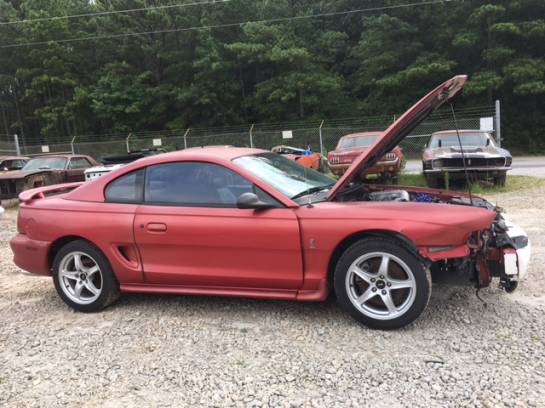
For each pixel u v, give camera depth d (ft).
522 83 94.94
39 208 14.56
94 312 14.14
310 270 12.01
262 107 121.90
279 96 116.37
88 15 132.87
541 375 9.20
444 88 11.89
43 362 11.05
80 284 14.28
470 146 37.76
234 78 125.18
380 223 11.25
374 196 14.28
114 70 128.06
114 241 13.55
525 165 64.95
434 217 11.05
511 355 10.05
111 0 127.95
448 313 12.44
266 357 10.62
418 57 107.24
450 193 15.24
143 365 10.59
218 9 124.26
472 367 9.65
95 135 129.08
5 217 37.93
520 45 100.01
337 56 132.05
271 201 12.34
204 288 13.16
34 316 14.25
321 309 13.26
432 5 106.73
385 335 11.37
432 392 8.83
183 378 9.90
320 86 116.88
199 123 124.36
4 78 143.13
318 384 9.34
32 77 138.92
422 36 111.45
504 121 103.30
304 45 124.67
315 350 10.80
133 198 13.78
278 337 11.62
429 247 10.98
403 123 12.26
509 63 96.89
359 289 12.00
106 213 13.73
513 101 103.35
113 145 92.43
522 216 24.79
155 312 13.88
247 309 13.64
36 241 14.39
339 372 9.74
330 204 12.23
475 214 11.17
